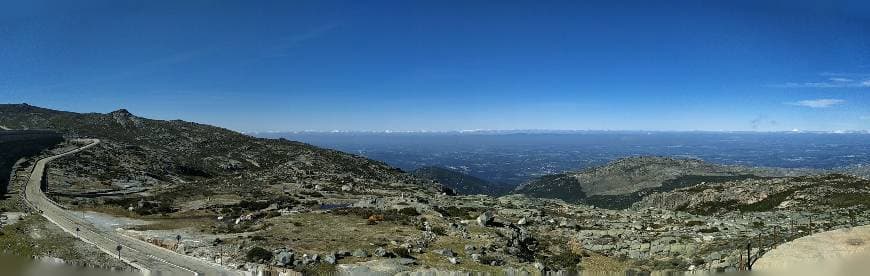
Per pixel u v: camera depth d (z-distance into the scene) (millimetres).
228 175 125688
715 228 46594
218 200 71438
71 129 159125
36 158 100250
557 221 55188
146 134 164625
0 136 112438
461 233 44812
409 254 36812
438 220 51656
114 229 47688
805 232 37281
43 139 125938
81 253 37344
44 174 84875
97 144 125312
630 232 47562
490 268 33906
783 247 28750
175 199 72438
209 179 108438
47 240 41500
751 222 49656
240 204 66312
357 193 86938
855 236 28469
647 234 46438
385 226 47188
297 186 93125
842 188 70938
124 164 109438
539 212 59625
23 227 46625
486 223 49938
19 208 59094
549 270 34062
